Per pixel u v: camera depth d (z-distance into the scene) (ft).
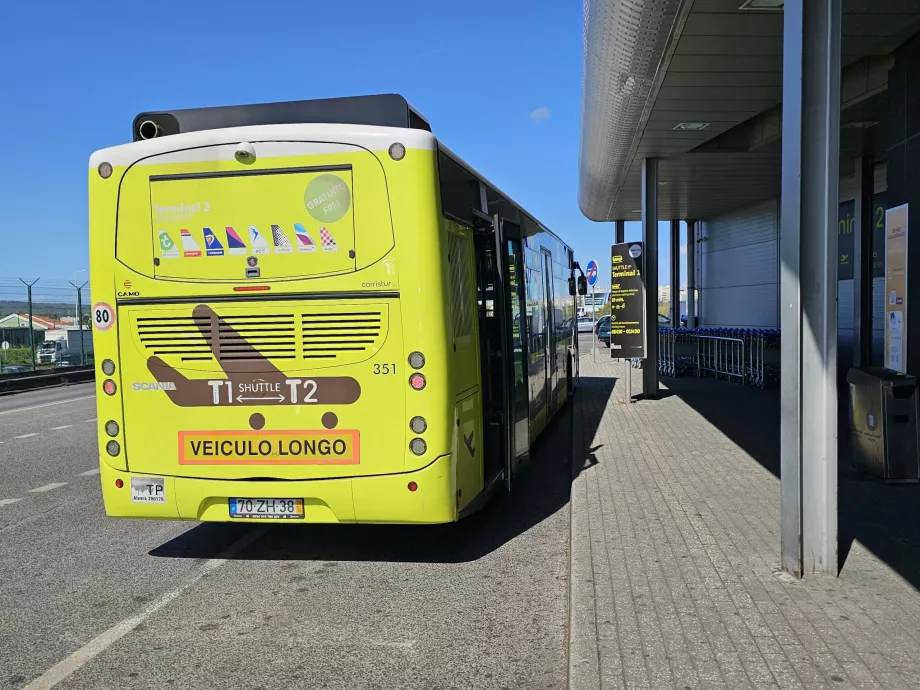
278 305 17.16
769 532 19.42
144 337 17.70
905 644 12.72
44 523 23.36
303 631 14.83
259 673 13.01
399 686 12.47
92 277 17.85
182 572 18.60
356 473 17.10
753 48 27.78
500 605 16.07
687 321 94.79
